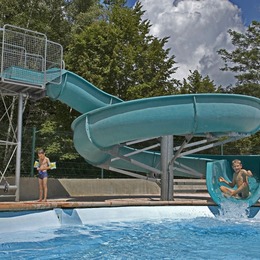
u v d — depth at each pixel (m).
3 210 7.10
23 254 5.25
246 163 12.82
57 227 7.42
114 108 9.46
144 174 16.17
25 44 11.41
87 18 23.84
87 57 19.70
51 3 23.08
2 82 9.88
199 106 8.98
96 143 10.11
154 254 5.38
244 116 9.23
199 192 15.24
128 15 21.48
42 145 14.41
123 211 8.60
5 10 21.25
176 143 17.27
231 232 7.25
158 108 9.02
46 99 23.05
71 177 14.60
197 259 5.11
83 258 5.05
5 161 14.38
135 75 20.11
